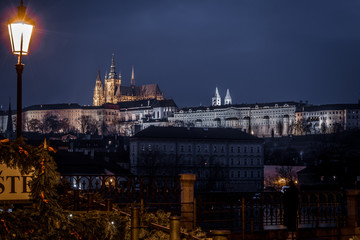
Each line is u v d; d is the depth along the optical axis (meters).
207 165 192.12
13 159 11.27
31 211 11.40
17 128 16.83
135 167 187.50
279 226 23.75
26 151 11.42
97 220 13.41
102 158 146.50
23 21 16.53
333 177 123.94
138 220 12.71
